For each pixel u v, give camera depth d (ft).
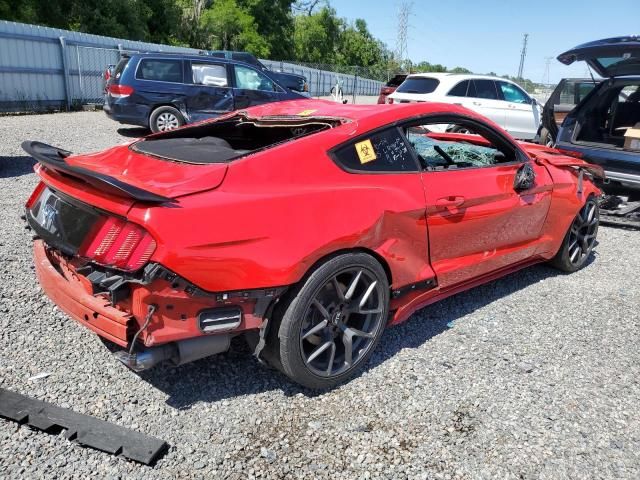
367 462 7.72
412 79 36.73
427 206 10.27
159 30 113.39
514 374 10.17
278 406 8.90
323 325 9.07
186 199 7.74
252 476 7.34
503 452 8.04
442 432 8.42
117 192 7.50
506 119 36.40
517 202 12.55
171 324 7.66
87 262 7.77
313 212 8.59
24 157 27.27
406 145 10.51
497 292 14.23
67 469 7.20
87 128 38.81
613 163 21.15
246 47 138.41
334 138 9.43
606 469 7.79
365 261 9.28
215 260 7.62
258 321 8.36
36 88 49.90
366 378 9.84
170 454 7.65
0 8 75.10
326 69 128.88
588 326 12.35
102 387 9.09
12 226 16.48
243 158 8.68
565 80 33.53
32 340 10.28
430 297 11.21
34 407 8.24
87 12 87.20
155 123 34.81
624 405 9.35
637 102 24.49
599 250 18.35
